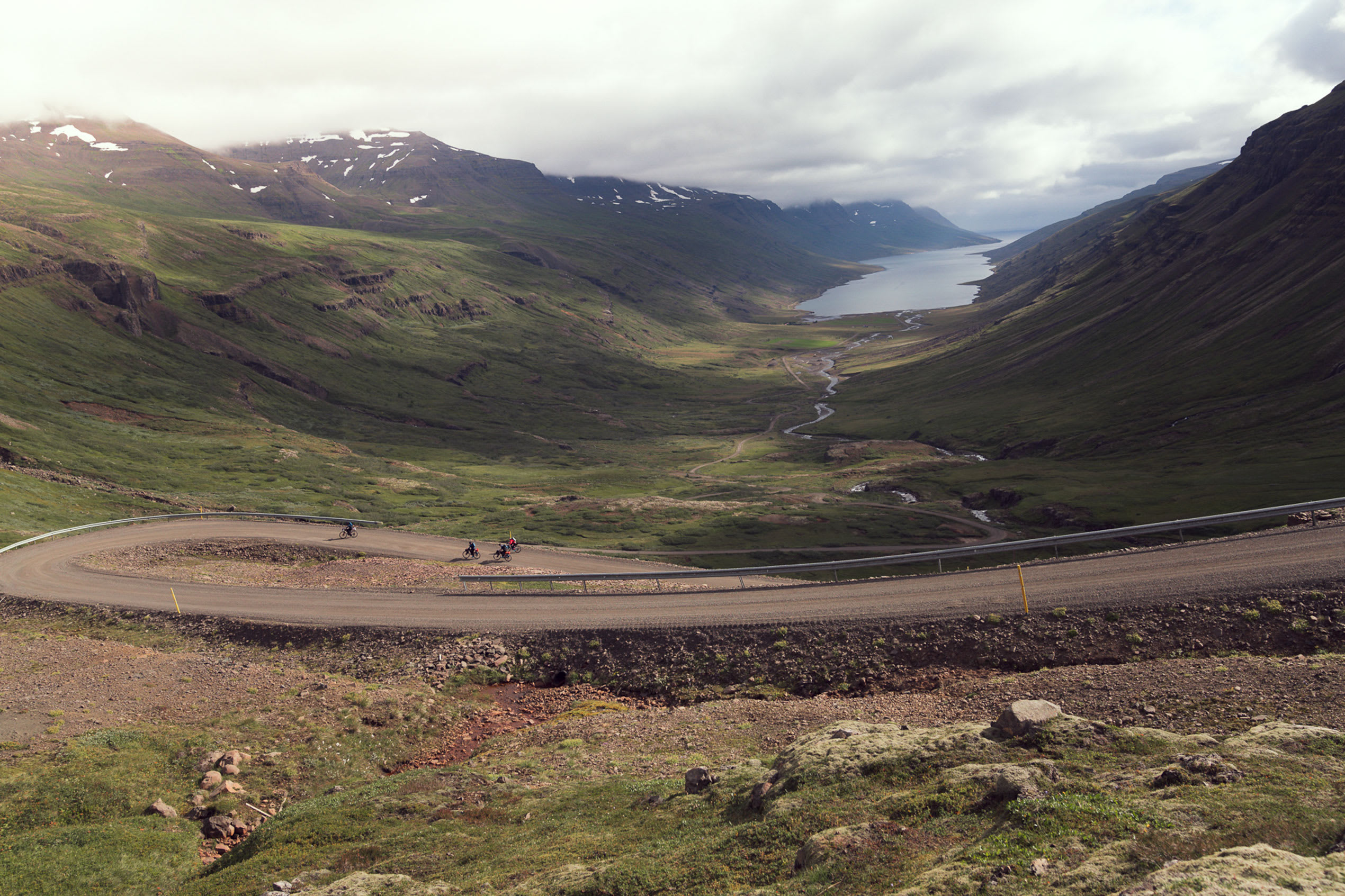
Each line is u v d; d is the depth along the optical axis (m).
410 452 174.50
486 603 50.22
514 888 17.17
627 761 29.03
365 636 45.91
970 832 15.47
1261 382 171.62
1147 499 119.38
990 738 21.02
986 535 115.62
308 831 23.36
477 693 39.78
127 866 23.30
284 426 171.75
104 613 51.69
